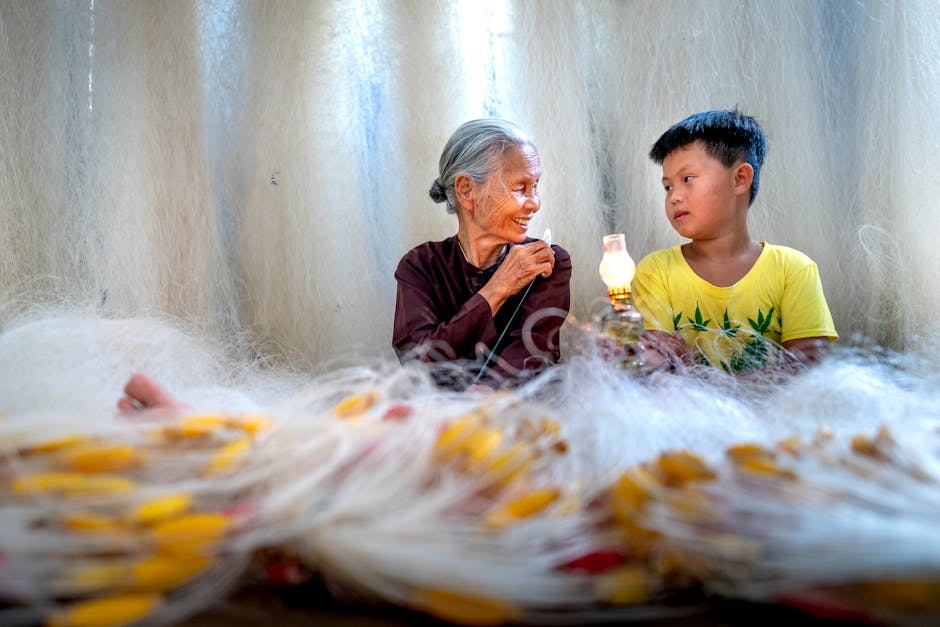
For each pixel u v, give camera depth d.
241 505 1.09
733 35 3.03
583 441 1.37
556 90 3.06
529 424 1.32
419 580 0.96
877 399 1.70
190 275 3.12
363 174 3.18
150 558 1.00
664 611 1.04
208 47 3.16
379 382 1.83
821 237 3.01
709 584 1.03
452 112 3.14
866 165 2.97
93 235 3.12
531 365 2.32
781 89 3.01
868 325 2.96
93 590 0.98
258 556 1.10
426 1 3.10
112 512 1.04
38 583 0.97
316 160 3.12
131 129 3.12
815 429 1.52
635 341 1.83
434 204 3.15
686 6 3.02
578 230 3.08
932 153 2.86
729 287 2.45
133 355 2.39
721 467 1.14
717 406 1.71
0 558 0.97
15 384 1.96
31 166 3.11
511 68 3.12
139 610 0.98
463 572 0.96
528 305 2.41
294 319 3.13
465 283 2.49
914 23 2.85
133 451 1.18
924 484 1.07
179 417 1.43
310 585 1.11
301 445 1.17
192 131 3.13
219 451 1.22
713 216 2.39
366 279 3.15
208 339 2.96
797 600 0.96
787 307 2.43
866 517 0.95
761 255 2.47
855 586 0.93
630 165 3.11
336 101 3.14
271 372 2.83
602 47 3.15
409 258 2.53
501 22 3.14
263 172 3.14
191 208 3.12
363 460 1.14
